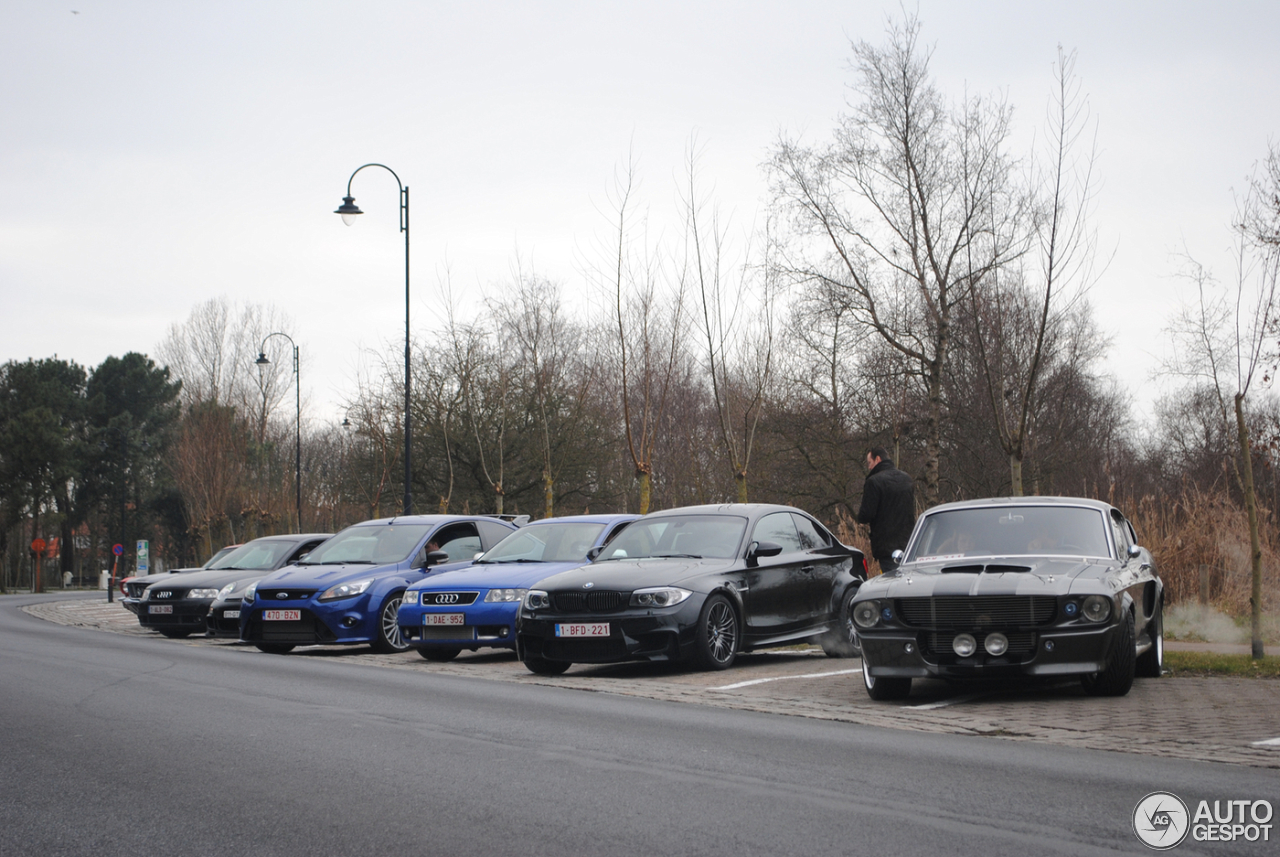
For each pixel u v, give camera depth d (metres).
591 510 45.97
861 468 35.34
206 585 18.53
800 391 36.09
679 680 10.99
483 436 42.31
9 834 4.96
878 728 7.77
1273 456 17.30
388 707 8.67
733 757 6.57
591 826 4.98
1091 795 5.56
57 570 99.56
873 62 29.59
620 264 22.98
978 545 10.21
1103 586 8.85
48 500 82.38
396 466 42.78
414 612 13.53
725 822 5.04
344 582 15.11
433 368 43.25
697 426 47.56
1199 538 18.44
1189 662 11.11
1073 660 8.63
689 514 13.18
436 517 16.91
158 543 98.56
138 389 87.69
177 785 5.86
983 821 5.04
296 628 14.97
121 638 16.69
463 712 8.41
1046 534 10.15
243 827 5.02
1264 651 12.28
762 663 12.78
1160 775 6.06
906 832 4.86
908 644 8.89
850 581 13.72
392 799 5.51
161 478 85.12
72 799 5.57
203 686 10.02
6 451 79.19
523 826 4.98
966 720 8.09
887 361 33.12
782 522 13.34
